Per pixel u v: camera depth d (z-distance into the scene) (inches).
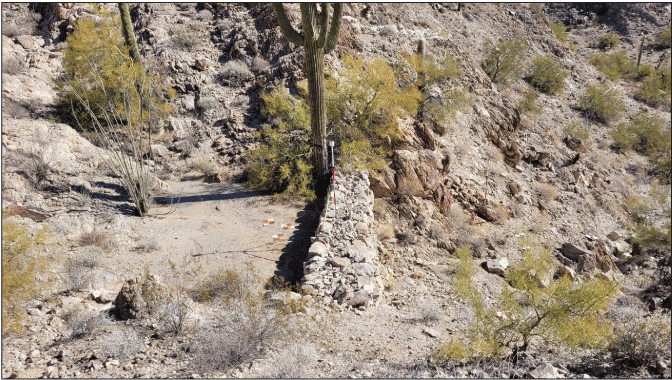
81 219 451.8
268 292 360.5
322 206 541.0
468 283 307.0
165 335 284.8
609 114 1027.9
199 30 862.5
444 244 523.8
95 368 244.1
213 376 242.2
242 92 748.0
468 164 669.3
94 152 581.6
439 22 1026.1
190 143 667.4
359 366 257.3
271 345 278.4
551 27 1433.3
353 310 347.6
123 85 514.3
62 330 287.3
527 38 1200.8
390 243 494.9
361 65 624.4
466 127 735.7
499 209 619.8
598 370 254.1
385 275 428.5
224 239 463.5
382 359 269.9
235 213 525.0
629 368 258.8
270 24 824.3
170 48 803.4
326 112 610.2
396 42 820.0
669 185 854.5
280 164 594.9
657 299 457.7
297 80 719.1
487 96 832.3
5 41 817.5
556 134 893.2
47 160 517.0
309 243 458.9
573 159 808.9
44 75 757.3
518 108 901.8
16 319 278.5
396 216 540.4
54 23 900.6
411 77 736.3
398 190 556.1
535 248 547.5
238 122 697.0
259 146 635.5
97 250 406.6
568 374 249.6
